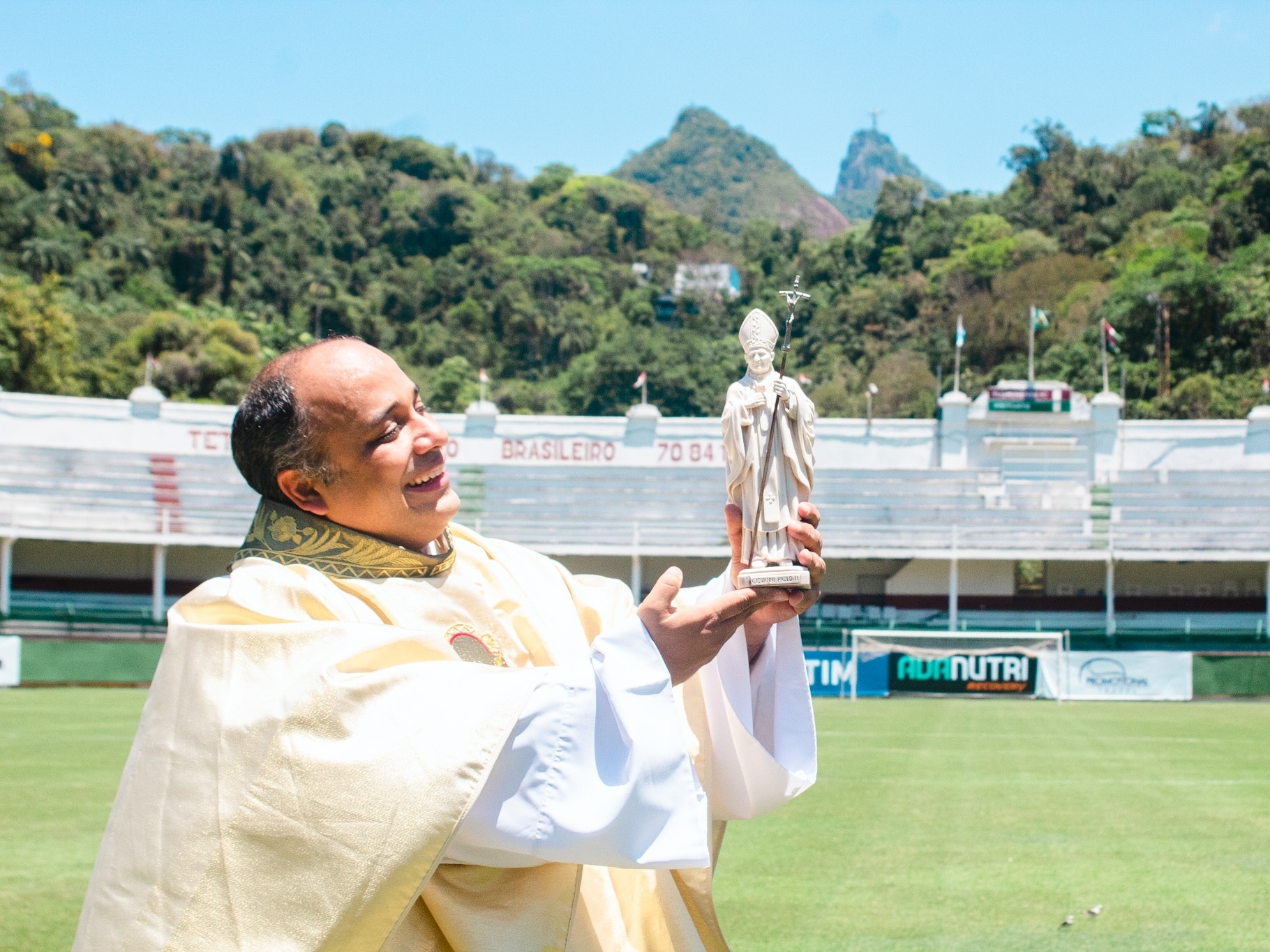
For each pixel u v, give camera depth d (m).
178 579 54.09
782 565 2.69
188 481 51.28
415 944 2.24
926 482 51.53
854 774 16.56
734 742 2.85
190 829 2.14
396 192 165.00
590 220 178.88
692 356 127.81
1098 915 8.41
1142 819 12.80
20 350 85.44
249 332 111.62
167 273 128.12
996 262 119.75
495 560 2.89
